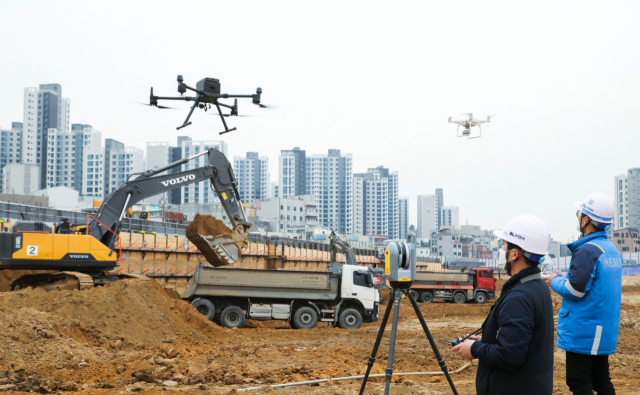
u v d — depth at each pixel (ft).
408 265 16.99
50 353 33.60
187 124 49.96
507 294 11.40
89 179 543.39
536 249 11.32
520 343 10.66
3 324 35.83
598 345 15.05
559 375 34.81
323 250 168.35
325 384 28.60
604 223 15.51
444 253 506.48
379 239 593.42
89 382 28.25
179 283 98.22
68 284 54.44
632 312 76.84
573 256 15.44
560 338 15.88
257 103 49.83
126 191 61.31
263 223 415.44
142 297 53.98
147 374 28.99
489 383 11.39
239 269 68.23
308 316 68.90
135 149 538.88
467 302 128.67
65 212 100.89
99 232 59.47
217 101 50.19
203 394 25.18
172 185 63.93
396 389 27.20
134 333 47.39
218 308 67.92
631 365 37.42
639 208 519.60
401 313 94.07
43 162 631.97
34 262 53.83
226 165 66.69
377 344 18.01
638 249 426.10
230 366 32.63
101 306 48.39
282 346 46.78
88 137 599.98
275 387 27.25
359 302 71.92
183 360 34.32
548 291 11.46
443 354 43.65
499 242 12.45
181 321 54.70
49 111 634.43
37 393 24.79
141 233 88.84
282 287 69.56
